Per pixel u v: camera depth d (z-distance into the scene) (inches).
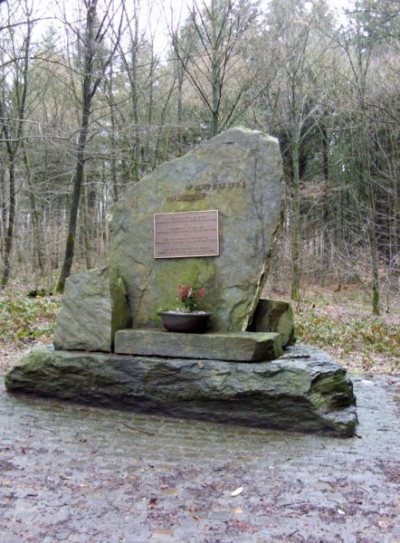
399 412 211.5
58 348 222.8
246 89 574.2
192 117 674.8
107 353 213.5
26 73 589.9
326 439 176.2
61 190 716.7
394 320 515.8
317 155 907.4
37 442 164.9
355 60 644.1
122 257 239.6
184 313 208.4
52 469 143.2
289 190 725.3
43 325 368.2
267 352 198.8
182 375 197.0
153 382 200.5
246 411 189.5
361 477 142.5
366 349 361.4
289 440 174.4
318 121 742.5
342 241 751.1
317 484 137.0
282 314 230.8
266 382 187.6
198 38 611.8
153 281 232.2
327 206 866.1
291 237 682.8
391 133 617.9
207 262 225.5
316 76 652.7
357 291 755.4
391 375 286.2
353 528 113.4
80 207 780.0
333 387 190.4
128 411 204.4
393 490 134.3
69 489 130.3
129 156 612.4
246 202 222.4
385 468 149.8
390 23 548.4
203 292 222.2
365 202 798.5
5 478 135.6
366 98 577.3
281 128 722.8
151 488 132.3
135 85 582.2
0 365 272.4
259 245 218.1
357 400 229.9
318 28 610.5
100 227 812.6
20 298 462.3
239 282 219.0
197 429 184.9
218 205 226.7
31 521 113.2
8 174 665.0
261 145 223.8
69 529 110.2
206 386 193.3
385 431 186.1
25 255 678.5
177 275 229.1
